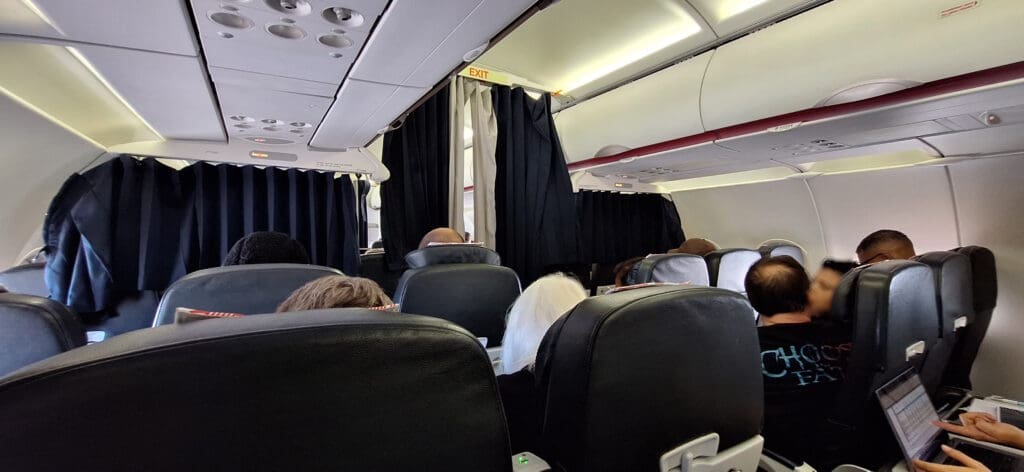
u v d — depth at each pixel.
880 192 3.81
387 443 0.54
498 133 3.46
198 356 0.45
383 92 1.70
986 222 3.26
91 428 0.42
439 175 3.20
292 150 2.69
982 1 1.76
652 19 2.66
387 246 3.02
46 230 2.07
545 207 3.47
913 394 1.75
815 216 4.39
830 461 1.75
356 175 3.10
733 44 2.70
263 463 0.48
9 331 0.98
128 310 2.37
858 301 1.62
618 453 0.96
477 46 1.31
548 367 1.08
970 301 2.24
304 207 2.84
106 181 2.18
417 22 1.15
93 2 1.00
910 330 1.69
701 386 1.05
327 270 1.64
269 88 1.63
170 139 2.37
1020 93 1.92
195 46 1.26
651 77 3.22
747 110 2.68
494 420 0.63
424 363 0.56
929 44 1.93
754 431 1.20
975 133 2.64
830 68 2.26
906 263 1.70
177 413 0.44
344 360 0.51
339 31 1.20
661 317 0.97
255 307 1.53
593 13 2.60
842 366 1.80
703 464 1.06
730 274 3.45
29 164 1.75
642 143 3.39
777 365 1.88
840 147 3.13
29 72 1.35
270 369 0.47
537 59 3.22
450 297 1.90
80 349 0.45
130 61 1.34
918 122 2.42
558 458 1.01
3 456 0.39
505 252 3.41
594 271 4.73
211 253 2.57
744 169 4.12
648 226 5.38
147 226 2.36
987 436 1.67
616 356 0.92
